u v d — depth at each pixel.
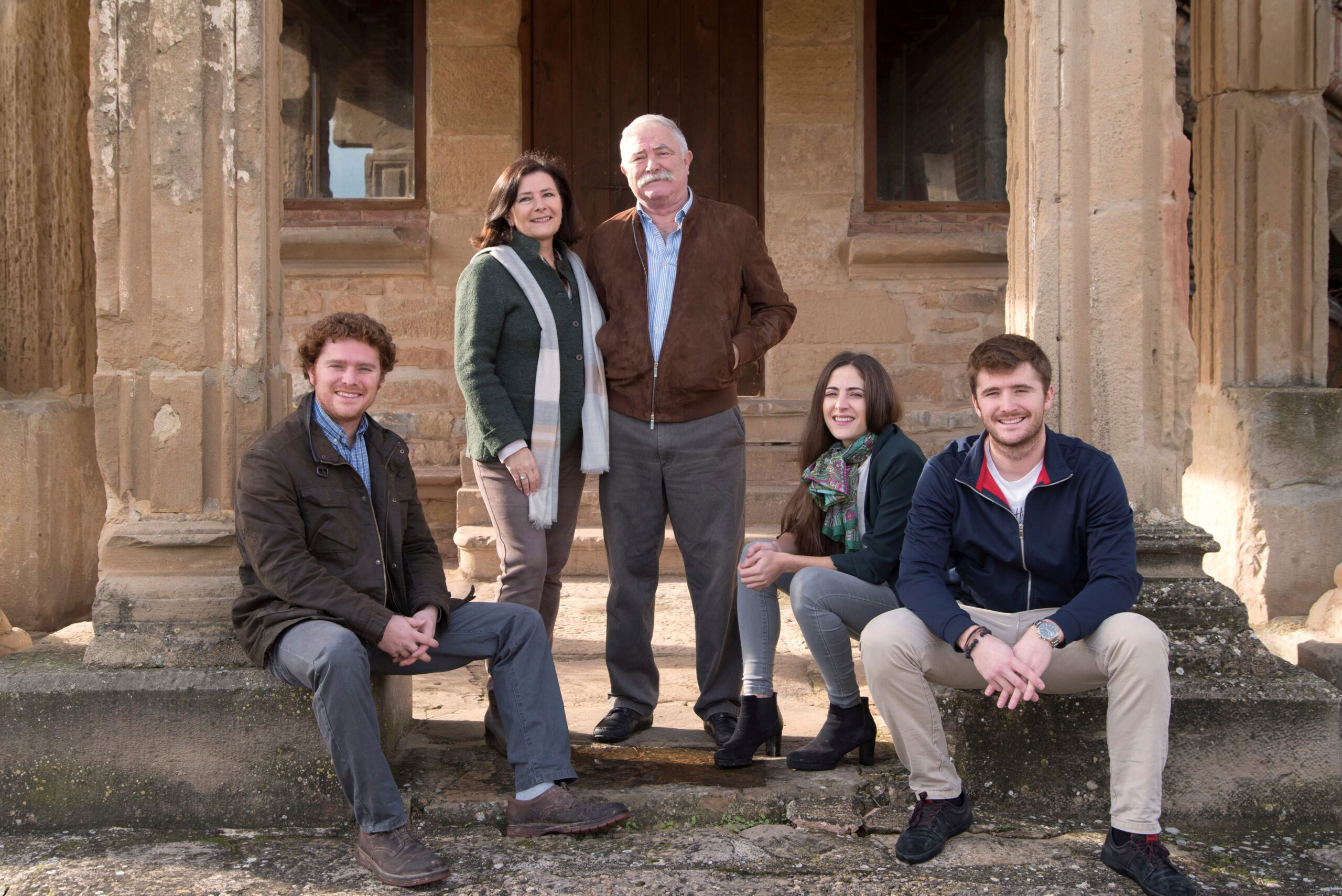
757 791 2.80
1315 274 4.30
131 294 2.93
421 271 6.36
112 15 2.91
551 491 2.95
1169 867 2.37
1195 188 4.53
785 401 6.11
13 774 2.73
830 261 6.45
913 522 2.70
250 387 2.96
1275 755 2.73
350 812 2.75
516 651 2.69
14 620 4.13
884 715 2.60
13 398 4.28
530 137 6.64
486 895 2.34
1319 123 4.28
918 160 6.59
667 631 4.52
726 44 6.66
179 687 2.74
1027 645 2.43
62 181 4.34
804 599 2.88
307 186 6.54
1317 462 4.12
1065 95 3.04
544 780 2.62
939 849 2.53
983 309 6.47
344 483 2.69
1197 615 2.92
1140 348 3.01
